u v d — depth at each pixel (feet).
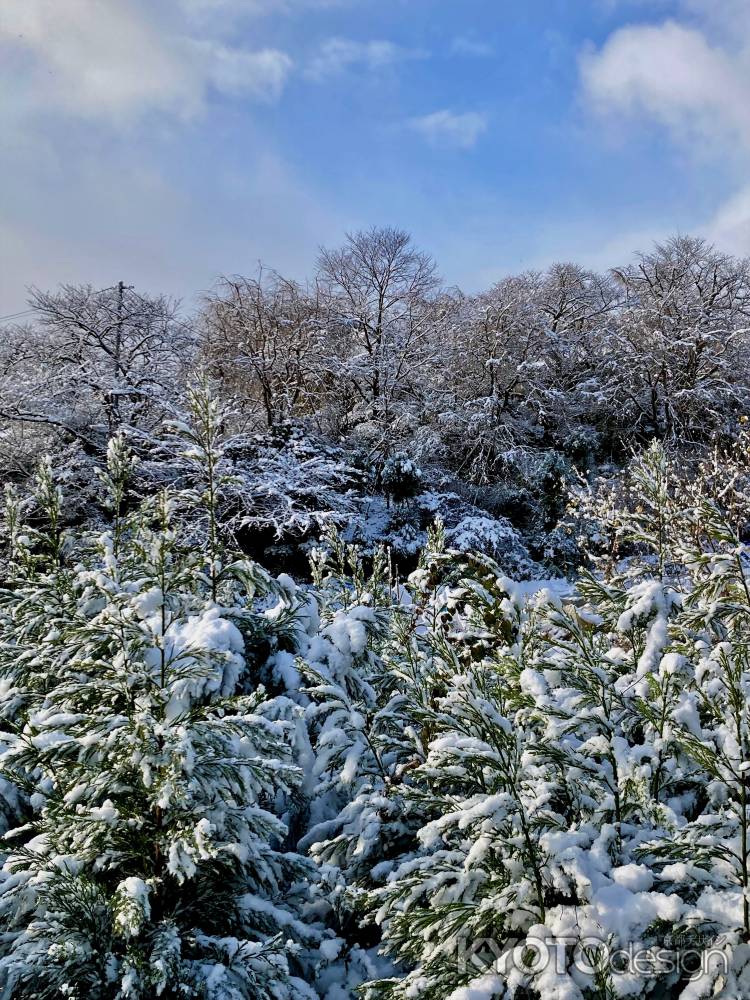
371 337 65.57
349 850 7.63
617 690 7.53
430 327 65.77
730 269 65.57
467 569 10.05
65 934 5.87
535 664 7.42
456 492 56.49
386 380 61.31
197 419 12.10
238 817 6.66
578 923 5.07
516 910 5.59
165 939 5.94
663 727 6.58
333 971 7.09
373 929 7.63
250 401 60.75
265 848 7.00
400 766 7.97
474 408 59.21
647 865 5.80
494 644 8.84
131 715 6.64
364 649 10.18
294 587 11.15
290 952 6.24
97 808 6.55
